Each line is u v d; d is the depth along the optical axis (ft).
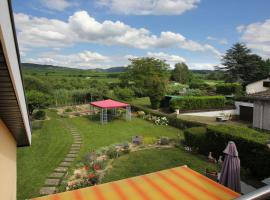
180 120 92.84
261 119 83.66
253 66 240.12
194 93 163.84
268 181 41.01
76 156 61.00
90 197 24.22
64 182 45.14
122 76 180.65
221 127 55.83
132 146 70.08
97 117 116.06
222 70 255.70
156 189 25.66
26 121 19.86
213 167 51.93
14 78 11.34
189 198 23.63
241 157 47.96
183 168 31.63
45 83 135.23
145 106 144.77
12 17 9.93
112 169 52.21
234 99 137.08
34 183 45.24
